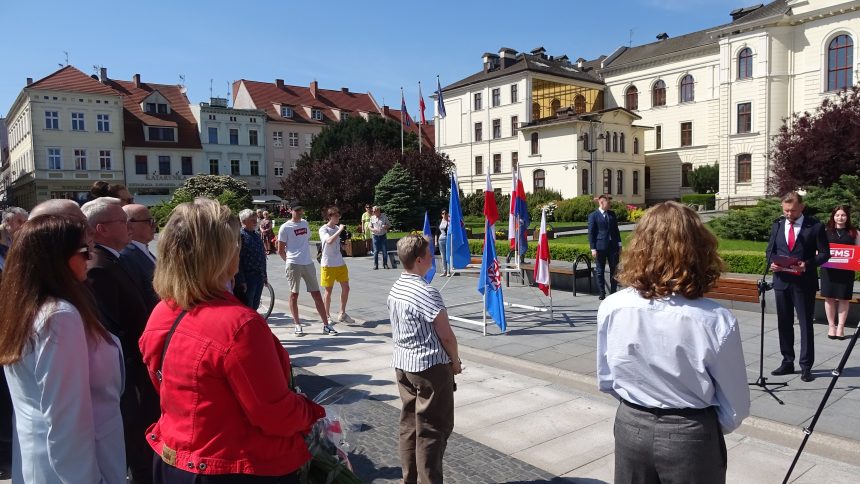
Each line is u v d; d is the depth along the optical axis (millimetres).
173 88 58469
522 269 12594
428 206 30016
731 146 41281
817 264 5652
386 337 8289
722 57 41531
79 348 2127
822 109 18875
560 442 4543
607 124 44781
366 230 20703
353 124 51094
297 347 7719
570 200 34531
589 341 7617
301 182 38125
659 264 2059
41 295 2141
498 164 50750
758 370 6109
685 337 2012
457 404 5430
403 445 3811
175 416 1903
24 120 51938
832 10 36031
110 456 2371
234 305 1930
